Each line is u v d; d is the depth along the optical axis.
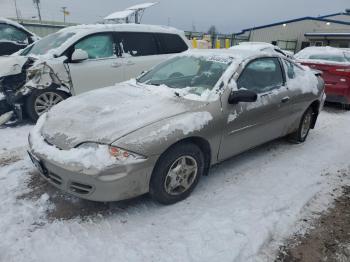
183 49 6.92
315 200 3.32
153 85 3.79
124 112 3.08
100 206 3.07
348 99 7.23
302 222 2.95
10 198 3.16
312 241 2.72
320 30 32.66
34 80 5.25
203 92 3.40
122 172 2.65
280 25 34.50
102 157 2.62
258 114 3.75
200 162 3.21
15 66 5.39
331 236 2.79
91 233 2.71
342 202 3.31
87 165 2.61
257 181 3.64
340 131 5.76
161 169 2.88
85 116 3.07
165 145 2.80
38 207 3.03
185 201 3.19
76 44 5.61
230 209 3.07
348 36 29.97
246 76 3.71
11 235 2.64
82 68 5.57
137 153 2.69
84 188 2.69
